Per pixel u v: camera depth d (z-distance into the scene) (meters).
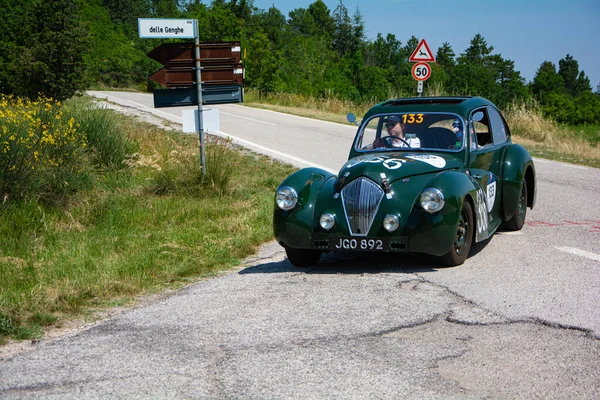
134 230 9.17
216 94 11.70
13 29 32.78
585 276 6.10
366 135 7.68
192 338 4.79
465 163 7.10
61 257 7.74
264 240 8.45
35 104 14.02
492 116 8.20
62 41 28.27
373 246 6.31
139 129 18.84
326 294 5.77
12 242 8.39
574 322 4.82
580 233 8.16
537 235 8.08
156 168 13.51
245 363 4.26
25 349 4.70
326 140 19.03
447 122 7.36
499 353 4.28
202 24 64.12
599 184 12.25
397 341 4.55
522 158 8.10
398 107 7.73
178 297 5.98
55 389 3.94
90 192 11.08
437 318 5.00
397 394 3.73
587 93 63.19
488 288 5.76
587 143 20.56
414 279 6.14
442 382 3.87
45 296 5.92
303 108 33.19
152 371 4.18
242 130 21.45
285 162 15.05
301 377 4.00
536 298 5.43
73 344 4.77
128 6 127.81
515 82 124.38
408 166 6.56
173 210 10.15
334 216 6.44
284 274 6.66
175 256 7.58
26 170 10.05
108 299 6.05
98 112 15.35
